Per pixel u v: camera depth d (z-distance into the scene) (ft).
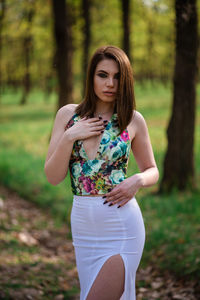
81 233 7.06
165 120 47.29
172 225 16.40
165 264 12.80
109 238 6.91
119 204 6.98
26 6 56.85
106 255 6.83
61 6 32.89
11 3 57.31
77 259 7.22
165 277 12.13
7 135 52.60
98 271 6.77
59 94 32.60
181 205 19.40
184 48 21.66
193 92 22.79
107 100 7.10
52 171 7.06
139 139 7.50
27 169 31.01
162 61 81.46
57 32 33.24
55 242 16.85
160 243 14.51
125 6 40.11
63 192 23.82
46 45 71.00
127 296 6.88
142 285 12.09
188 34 21.24
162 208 19.22
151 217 17.70
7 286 10.71
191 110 22.97
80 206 7.01
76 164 7.03
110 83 6.90
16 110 88.12
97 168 6.89
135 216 7.13
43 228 18.72
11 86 110.83
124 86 6.97
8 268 12.27
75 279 12.63
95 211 6.88
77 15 46.01
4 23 62.95
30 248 15.34
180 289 11.10
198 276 11.28
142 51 75.97
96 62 7.05
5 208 21.48
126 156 7.11
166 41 72.23
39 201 23.18
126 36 40.27
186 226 15.99
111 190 6.93
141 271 13.08
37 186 26.21
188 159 23.26
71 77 33.32
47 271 12.74
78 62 65.36
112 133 6.99
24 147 42.83
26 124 63.77
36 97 117.29
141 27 68.49
